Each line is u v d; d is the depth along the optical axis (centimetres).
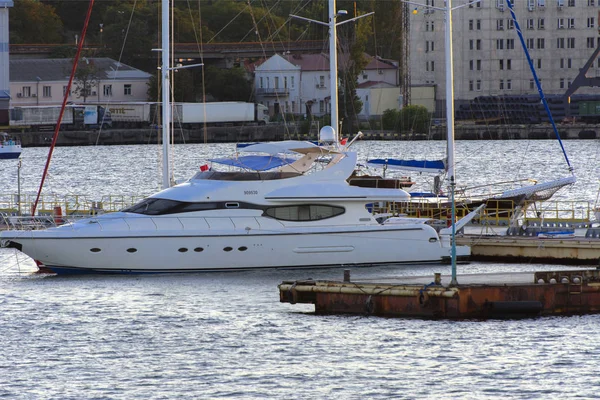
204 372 11794
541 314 13962
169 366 12019
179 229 16812
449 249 17712
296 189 17088
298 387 11294
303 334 13200
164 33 19850
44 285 16225
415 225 17600
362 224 17425
